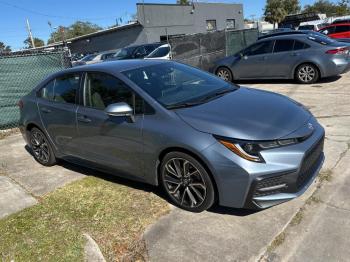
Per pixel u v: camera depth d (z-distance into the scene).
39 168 5.73
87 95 4.70
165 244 3.46
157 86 4.29
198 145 3.53
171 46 12.37
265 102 4.09
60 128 5.09
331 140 5.61
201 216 3.83
